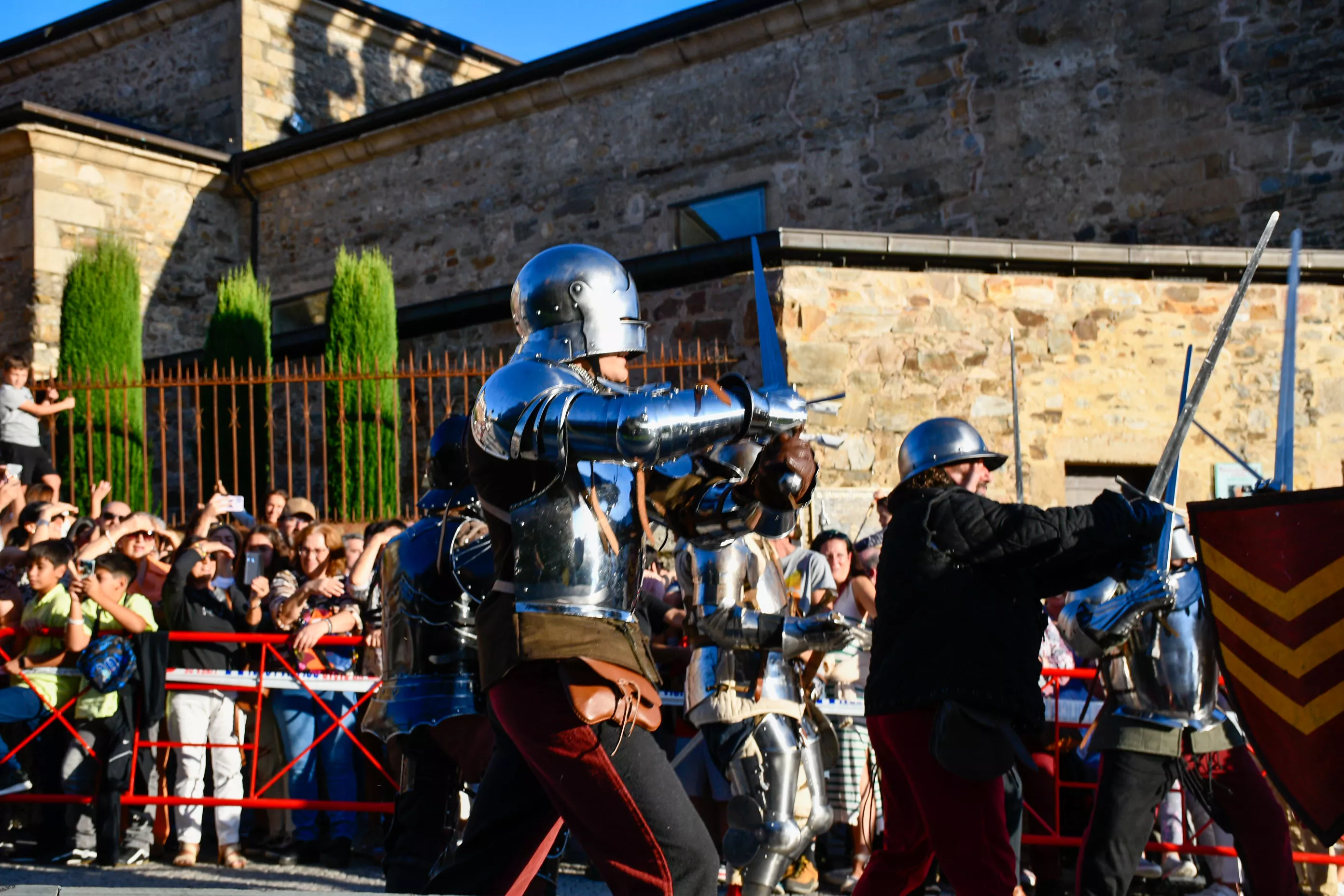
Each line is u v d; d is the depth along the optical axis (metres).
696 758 6.07
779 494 3.28
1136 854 4.44
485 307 11.22
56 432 12.73
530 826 3.21
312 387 12.61
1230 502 4.36
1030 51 13.00
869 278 9.35
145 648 6.25
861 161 13.73
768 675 4.77
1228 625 4.32
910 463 4.09
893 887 4.02
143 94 20.14
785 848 4.64
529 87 15.67
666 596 6.89
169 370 14.26
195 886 5.70
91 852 6.46
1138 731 4.48
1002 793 3.73
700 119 14.75
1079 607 4.48
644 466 2.86
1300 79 11.91
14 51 21.41
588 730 2.88
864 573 6.63
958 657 3.68
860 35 13.81
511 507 2.98
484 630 3.03
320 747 6.51
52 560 6.43
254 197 18.45
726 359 9.43
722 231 14.60
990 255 9.39
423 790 4.43
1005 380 9.41
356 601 6.74
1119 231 12.56
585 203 15.53
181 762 6.36
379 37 20.81
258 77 19.34
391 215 17.16
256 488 12.49
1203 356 9.67
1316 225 11.76
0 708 6.23
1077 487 9.66
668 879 2.89
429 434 11.41
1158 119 12.45
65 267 16.73
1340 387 9.75
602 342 3.13
